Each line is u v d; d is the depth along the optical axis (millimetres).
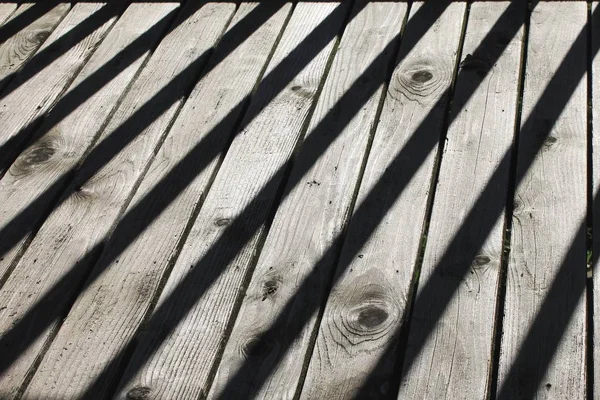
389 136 2248
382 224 1996
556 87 2336
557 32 2549
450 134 2227
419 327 1752
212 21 2838
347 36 2664
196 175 2217
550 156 2119
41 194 2232
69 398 1707
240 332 1789
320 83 2490
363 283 1862
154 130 2404
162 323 1831
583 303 1752
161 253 2002
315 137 2283
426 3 2754
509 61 2461
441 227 1968
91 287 1938
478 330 1729
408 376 1663
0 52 2867
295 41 2684
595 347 1676
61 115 2518
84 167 2307
